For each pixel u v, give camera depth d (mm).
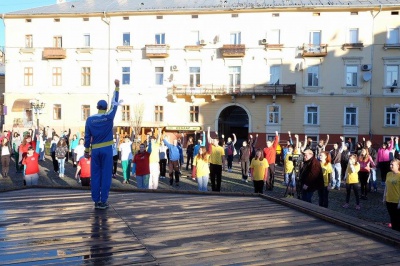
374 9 34281
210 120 37062
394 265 3668
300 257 3891
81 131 38594
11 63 39500
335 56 35094
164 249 4137
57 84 39156
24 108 39094
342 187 17188
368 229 4754
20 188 8688
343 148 18734
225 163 24344
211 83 36844
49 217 5598
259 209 6363
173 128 37125
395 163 8016
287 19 35656
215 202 7020
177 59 37312
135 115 37156
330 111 35250
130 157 17500
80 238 4531
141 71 37812
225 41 36656
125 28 37875
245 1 38500
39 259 3793
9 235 4633
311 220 5547
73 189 8727
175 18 37156
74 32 38656
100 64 38312
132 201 7055
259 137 36250
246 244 4336
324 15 35188
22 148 18359
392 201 8055
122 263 3695
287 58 35719
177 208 6395
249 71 36281
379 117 34625
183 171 22562
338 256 3922
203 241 4449
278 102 35938
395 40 34438
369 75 34281
